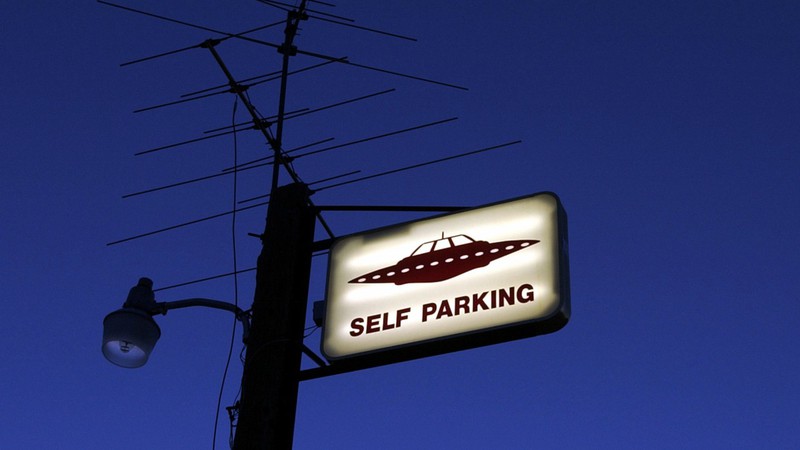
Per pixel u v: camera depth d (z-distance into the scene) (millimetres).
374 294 8031
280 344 7559
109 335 9273
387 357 7738
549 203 7922
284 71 9664
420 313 7770
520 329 7406
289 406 7434
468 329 7500
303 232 8508
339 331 7934
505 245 7852
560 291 7414
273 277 7996
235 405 8797
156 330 9445
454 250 8008
